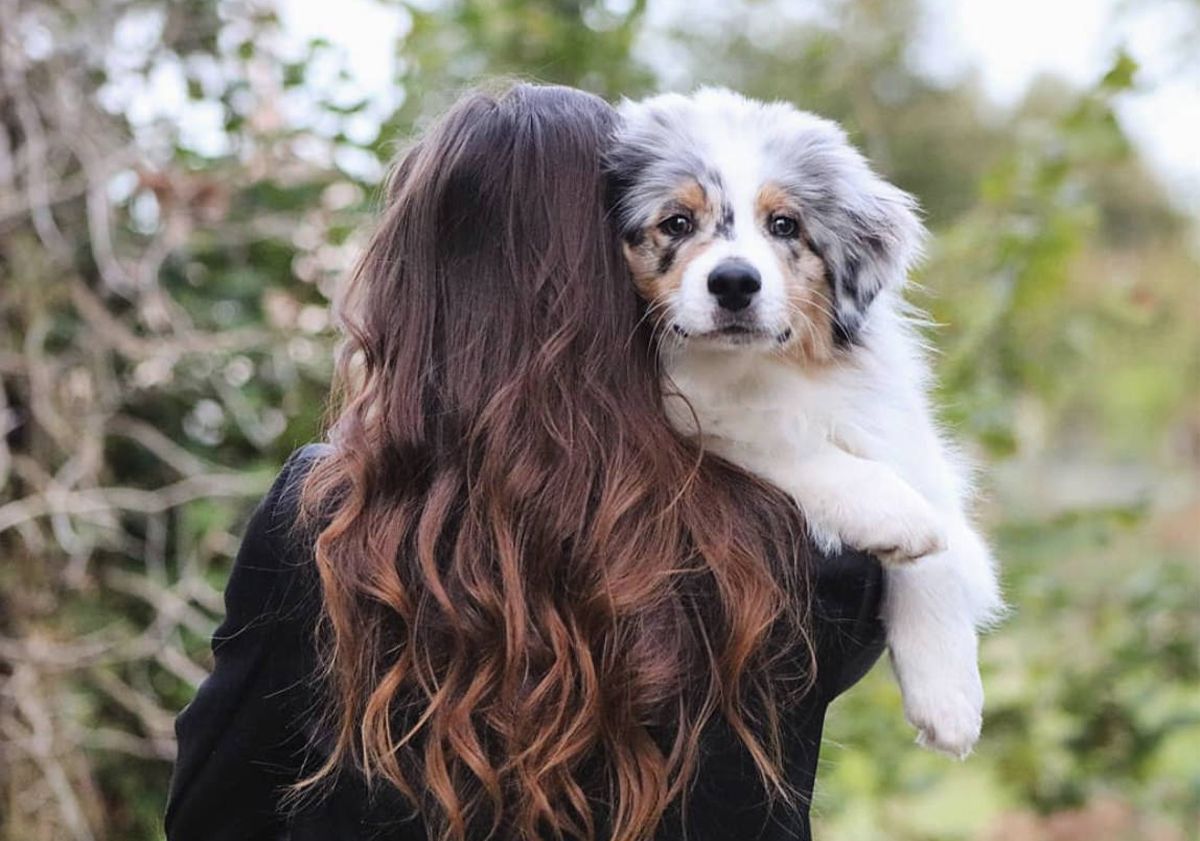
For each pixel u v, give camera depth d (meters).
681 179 2.21
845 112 6.30
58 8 4.02
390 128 4.30
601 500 1.61
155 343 3.84
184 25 4.23
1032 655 4.36
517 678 1.58
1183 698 4.39
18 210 3.78
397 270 1.74
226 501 3.97
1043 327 4.75
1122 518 4.35
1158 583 4.36
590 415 1.65
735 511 1.67
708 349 2.14
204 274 4.18
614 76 5.16
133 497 3.86
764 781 1.59
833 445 2.11
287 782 1.77
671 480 1.65
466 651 1.59
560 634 1.58
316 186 4.21
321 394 4.19
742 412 2.10
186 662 3.68
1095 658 4.33
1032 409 5.19
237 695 1.74
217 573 3.92
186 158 4.11
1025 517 4.30
